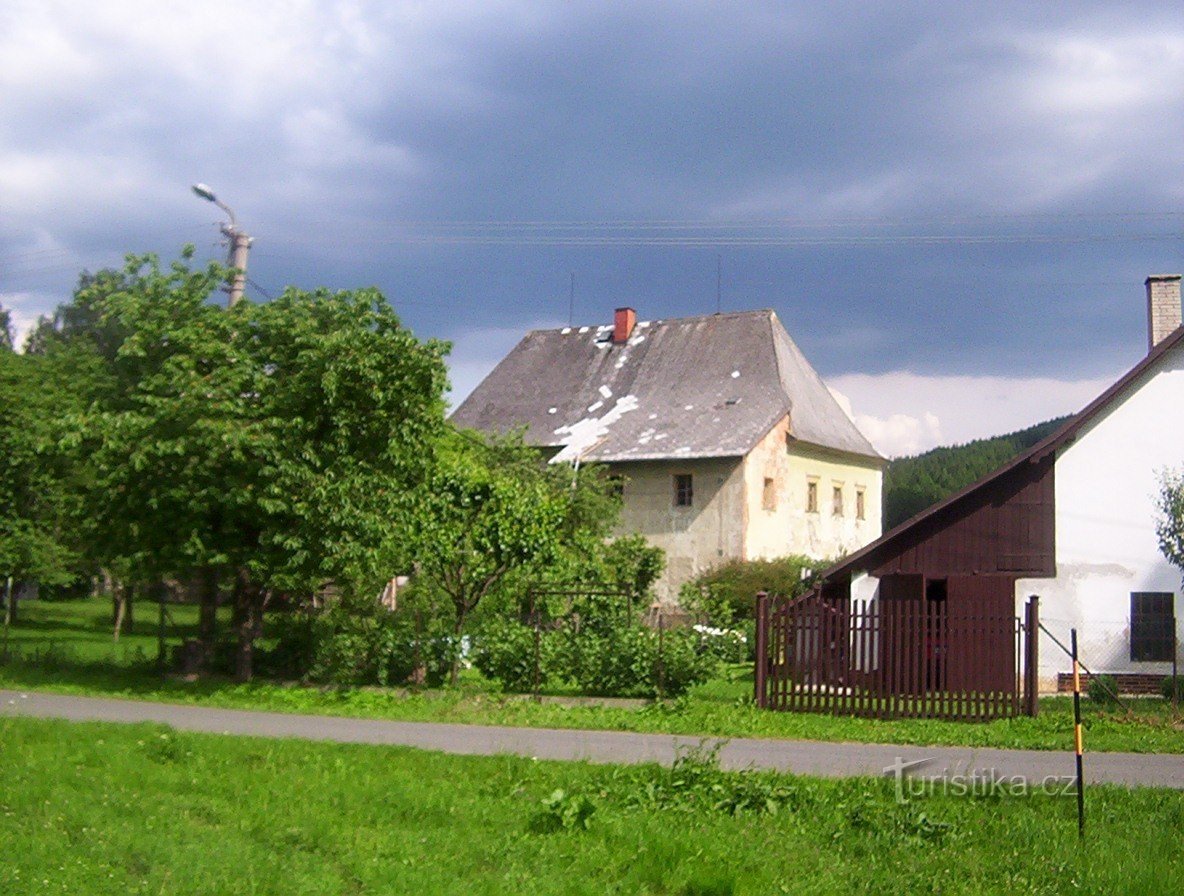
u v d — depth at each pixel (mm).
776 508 46969
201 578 23484
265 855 7645
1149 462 25891
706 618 34000
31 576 27219
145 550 22312
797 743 16375
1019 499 26109
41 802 8781
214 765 11406
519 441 42094
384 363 22219
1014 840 9328
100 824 8164
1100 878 8242
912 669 19594
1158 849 9125
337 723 17156
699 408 48438
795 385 51281
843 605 20125
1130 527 25797
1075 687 9734
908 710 19516
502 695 20797
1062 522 25969
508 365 56281
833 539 51969
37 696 19859
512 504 22484
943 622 19625
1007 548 25984
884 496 76875
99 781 9992
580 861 8164
